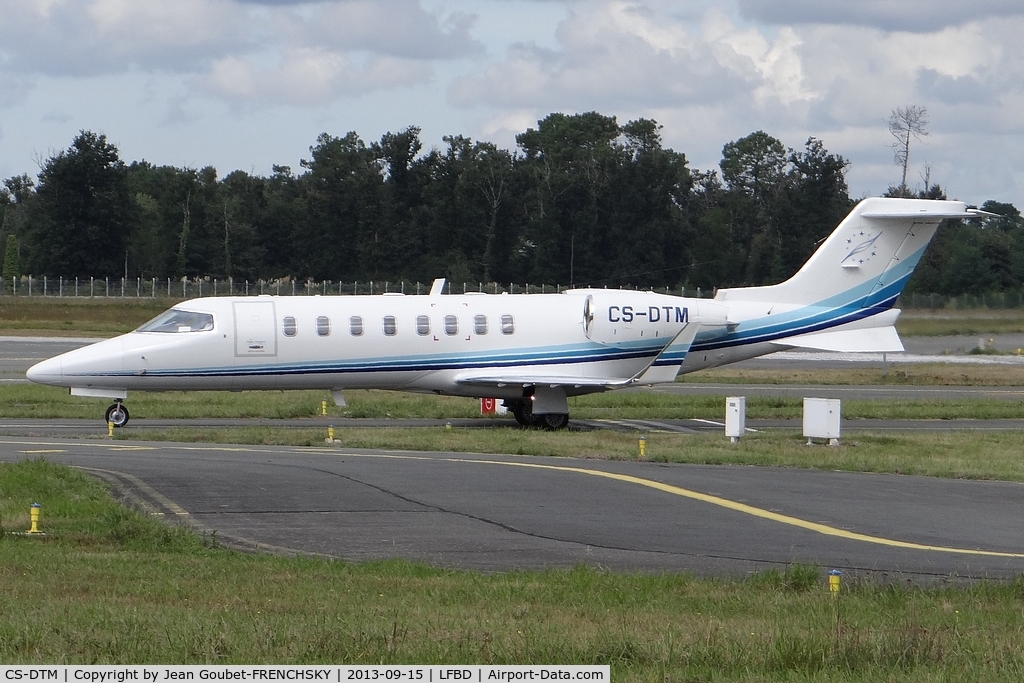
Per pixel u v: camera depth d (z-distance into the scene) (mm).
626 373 109062
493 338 105438
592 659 32062
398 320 103312
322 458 78375
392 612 37125
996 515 62031
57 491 61250
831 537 55469
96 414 108938
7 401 116312
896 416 119312
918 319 197250
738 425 94875
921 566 49406
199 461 75375
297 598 39438
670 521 58625
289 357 101000
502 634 34094
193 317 100375
